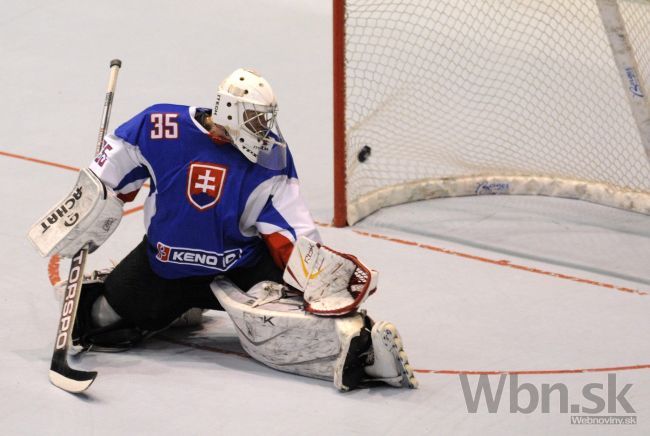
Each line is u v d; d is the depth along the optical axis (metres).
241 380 11.71
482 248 16.78
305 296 11.45
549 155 20.47
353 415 10.97
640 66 19.50
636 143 21.27
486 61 25.28
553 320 14.11
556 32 26.95
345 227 17.45
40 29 27.53
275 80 25.23
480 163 19.80
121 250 15.79
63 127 21.41
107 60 25.73
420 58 24.66
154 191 11.72
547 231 17.61
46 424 10.54
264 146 11.56
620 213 18.59
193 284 12.21
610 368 12.61
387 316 14.01
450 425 10.90
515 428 10.91
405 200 18.78
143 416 10.77
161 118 11.65
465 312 14.27
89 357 12.16
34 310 13.45
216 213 11.52
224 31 28.42
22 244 15.65
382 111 20.64
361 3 26.11
